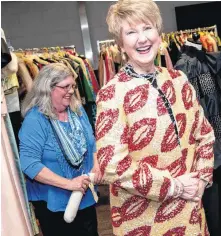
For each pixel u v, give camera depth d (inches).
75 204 64.5
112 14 43.1
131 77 43.3
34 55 116.1
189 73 93.6
